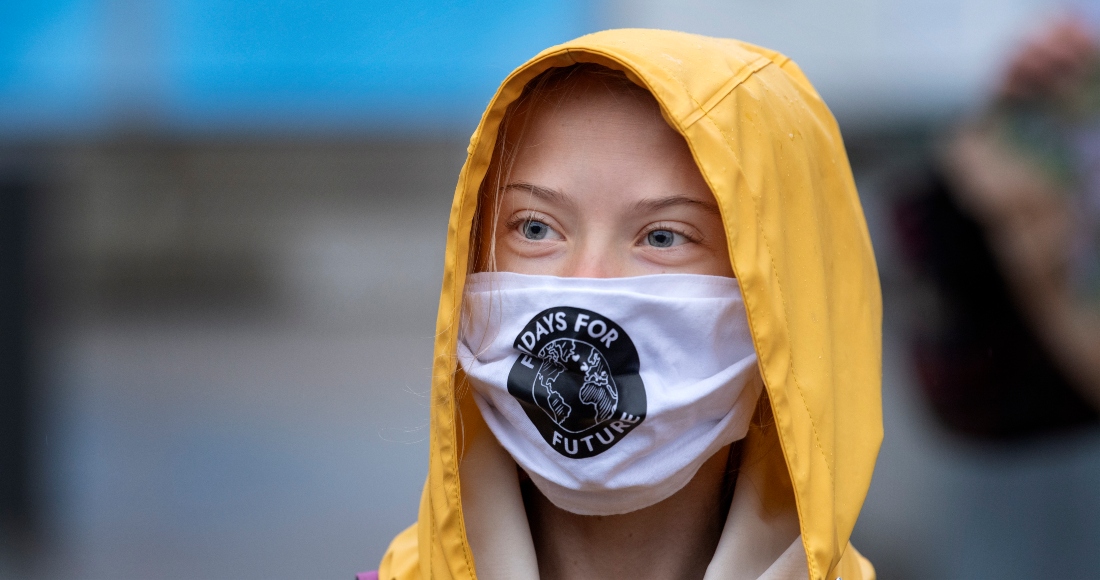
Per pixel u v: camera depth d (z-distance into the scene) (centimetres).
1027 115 386
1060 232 379
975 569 420
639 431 200
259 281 1592
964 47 614
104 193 1546
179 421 926
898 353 448
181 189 1582
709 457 211
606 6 700
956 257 394
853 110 628
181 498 727
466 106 1340
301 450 838
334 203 1633
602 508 206
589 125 202
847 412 208
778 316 196
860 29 624
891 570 468
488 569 214
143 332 1352
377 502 720
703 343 201
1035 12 498
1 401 681
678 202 201
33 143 1362
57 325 843
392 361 1173
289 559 617
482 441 221
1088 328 380
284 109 1382
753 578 206
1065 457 403
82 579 592
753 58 218
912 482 484
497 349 207
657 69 198
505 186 208
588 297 200
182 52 1232
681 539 217
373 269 1584
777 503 214
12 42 1229
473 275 213
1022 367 392
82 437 874
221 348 1259
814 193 212
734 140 198
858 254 220
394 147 1606
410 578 233
